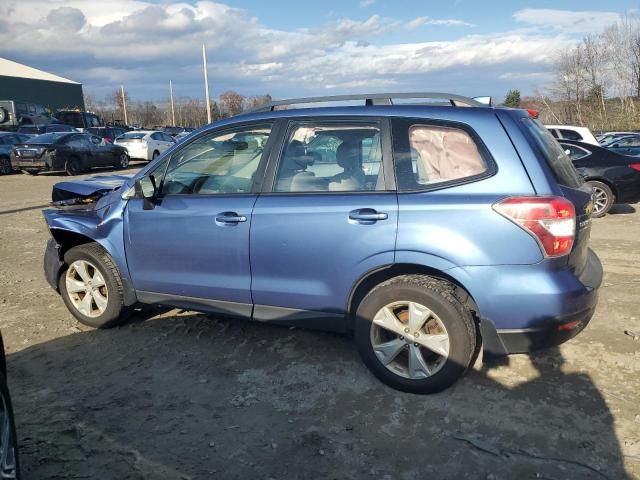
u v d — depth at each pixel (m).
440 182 3.18
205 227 3.71
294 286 3.51
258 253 3.56
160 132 25.62
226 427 3.06
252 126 3.72
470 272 3.06
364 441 2.91
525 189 3.02
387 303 3.28
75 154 18.80
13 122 30.84
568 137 11.16
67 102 59.03
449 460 2.74
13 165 18.12
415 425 3.04
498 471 2.65
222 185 3.78
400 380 3.33
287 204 3.46
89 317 4.45
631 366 3.65
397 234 3.17
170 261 3.93
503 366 3.67
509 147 3.09
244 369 3.74
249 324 4.51
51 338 4.31
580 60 38.88
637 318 4.49
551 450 2.79
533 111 3.61
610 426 2.98
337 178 3.42
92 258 4.30
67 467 2.74
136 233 4.04
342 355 3.92
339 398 3.34
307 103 3.71
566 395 3.31
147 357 3.94
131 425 3.09
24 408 3.28
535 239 2.96
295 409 3.23
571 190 3.18
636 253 6.76
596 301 3.22
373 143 3.36
